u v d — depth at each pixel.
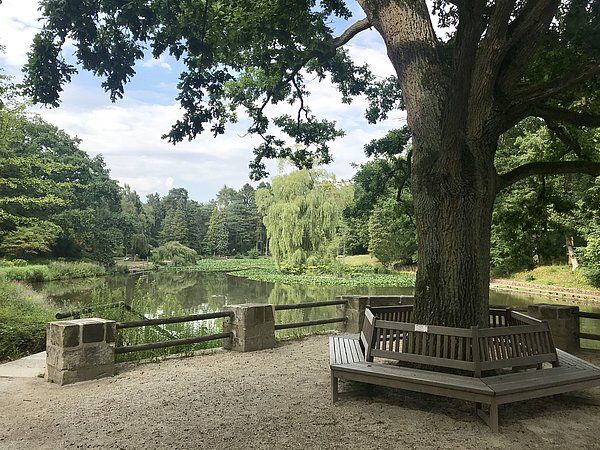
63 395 5.54
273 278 42.34
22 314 10.32
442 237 5.51
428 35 6.04
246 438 4.17
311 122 12.57
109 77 7.93
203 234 97.06
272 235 42.53
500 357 4.73
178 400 5.28
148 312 10.48
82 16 7.24
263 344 8.27
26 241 29.38
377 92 12.66
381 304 9.75
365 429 4.34
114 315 8.81
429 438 4.12
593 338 8.07
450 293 5.43
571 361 5.39
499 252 36.06
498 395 4.17
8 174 17.70
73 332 6.08
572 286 31.11
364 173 13.32
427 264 5.61
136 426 4.50
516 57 5.52
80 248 48.69
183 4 7.48
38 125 44.34
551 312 8.27
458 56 5.23
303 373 6.52
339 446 3.97
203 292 31.08
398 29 6.08
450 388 4.34
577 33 6.61
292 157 12.78
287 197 42.41
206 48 7.43
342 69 12.02
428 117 5.73
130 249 67.19
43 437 4.27
